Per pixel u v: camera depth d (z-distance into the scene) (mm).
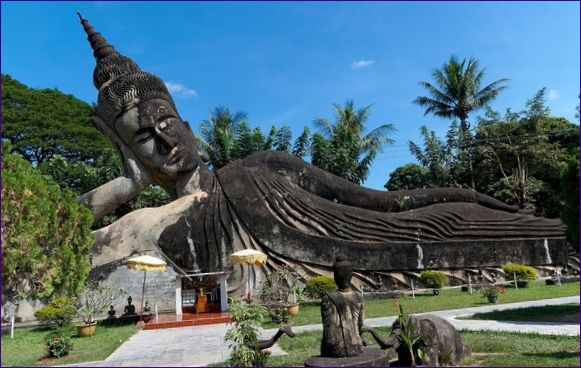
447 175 34438
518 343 9211
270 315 14750
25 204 14305
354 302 7102
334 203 20828
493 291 16109
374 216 20578
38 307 17000
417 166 39719
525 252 20953
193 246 18812
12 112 37781
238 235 19297
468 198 22531
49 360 10516
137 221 19297
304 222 19984
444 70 38031
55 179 32500
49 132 38375
